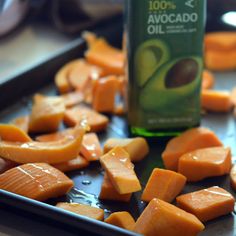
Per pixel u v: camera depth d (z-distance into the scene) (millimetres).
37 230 470
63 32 988
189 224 457
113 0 957
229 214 501
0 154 544
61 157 556
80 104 722
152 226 458
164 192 511
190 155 559
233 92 730
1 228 473
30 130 641
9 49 908
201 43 606
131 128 631
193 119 627
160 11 587
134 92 615
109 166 519
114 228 439
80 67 799
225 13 945
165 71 605
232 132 652
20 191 501
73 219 451
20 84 735
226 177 556
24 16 982
